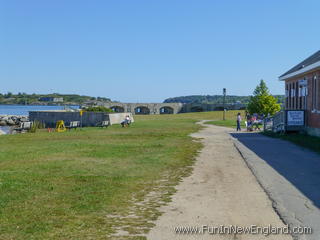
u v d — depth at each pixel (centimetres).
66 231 714
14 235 687
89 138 2808
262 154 1809
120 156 1741
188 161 1605
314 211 854
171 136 2936
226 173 1335
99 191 1037
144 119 6719
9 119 6575
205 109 14125
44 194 992
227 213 852
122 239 682
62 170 1362
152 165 1492
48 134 3281
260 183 1155
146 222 782
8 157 1714
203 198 983
